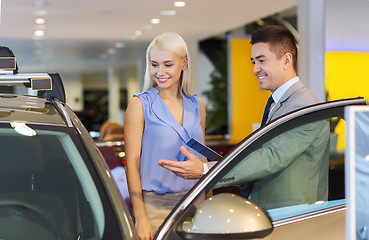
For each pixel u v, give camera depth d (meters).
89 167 1.82
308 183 2.02
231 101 10.59
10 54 2.20
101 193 1.75
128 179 2.44
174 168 2.16
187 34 12.46
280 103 2.39
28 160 1.85
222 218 1.62
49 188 1.80
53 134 1.89
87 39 13.53
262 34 2.42
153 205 2.45
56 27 11.30
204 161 2.59
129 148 2.46
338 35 6.88
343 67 6.88
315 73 6.96
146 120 2.46
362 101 2.09
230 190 1.89
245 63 10.65
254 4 8.44
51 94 2.23
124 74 23.80
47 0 8.15
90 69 23.83
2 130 1.85
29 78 2.15
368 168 1.59
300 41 7.14
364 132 1.57
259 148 1.96
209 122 13.48
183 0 8.17
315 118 2.04
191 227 1.66
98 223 1.68
